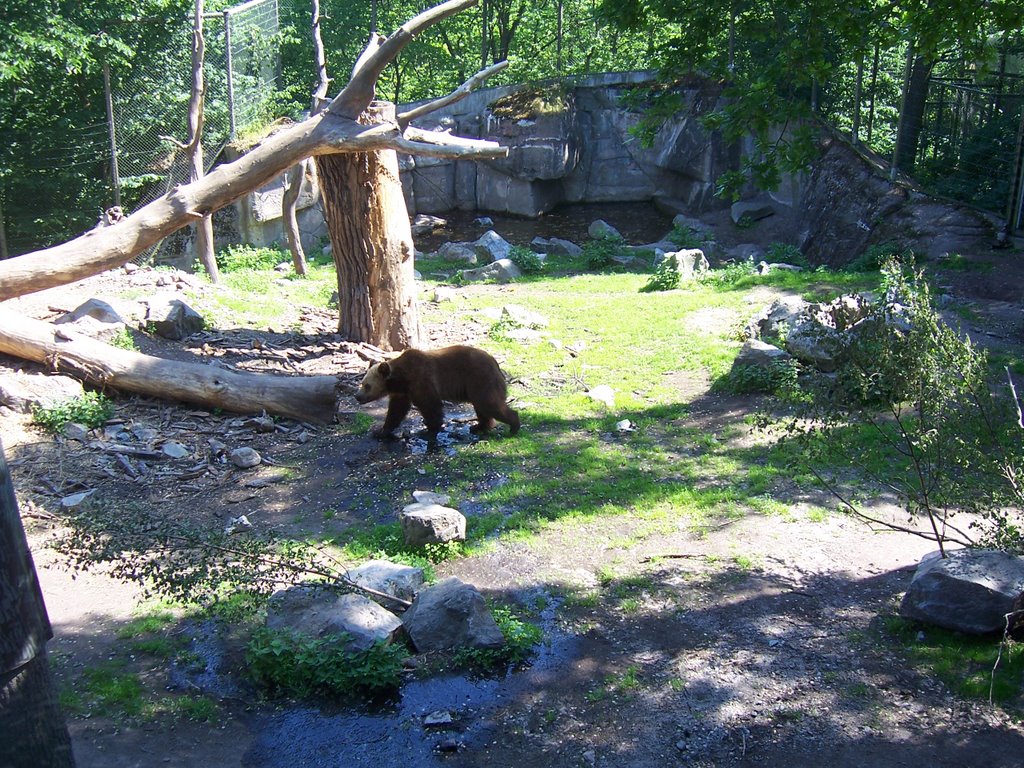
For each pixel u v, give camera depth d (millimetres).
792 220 28000
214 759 5664
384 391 10664
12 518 2797
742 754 5648
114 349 11859
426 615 6852
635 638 6922
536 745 5816
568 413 11891
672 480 9664
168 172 25812
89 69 23047
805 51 9492
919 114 24641
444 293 19703
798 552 8070
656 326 16016
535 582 7730
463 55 40875
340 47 36312
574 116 33219
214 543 6770
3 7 21047
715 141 30734
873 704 6035
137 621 7164
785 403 8578
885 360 6984
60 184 24953
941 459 6910
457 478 9875
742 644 6770
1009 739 5621
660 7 10375
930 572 6742
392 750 5797
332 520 8992
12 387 10930
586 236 31938
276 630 6734
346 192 14250
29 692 2883
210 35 25766
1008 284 17438
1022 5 9570
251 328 15727
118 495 9461
